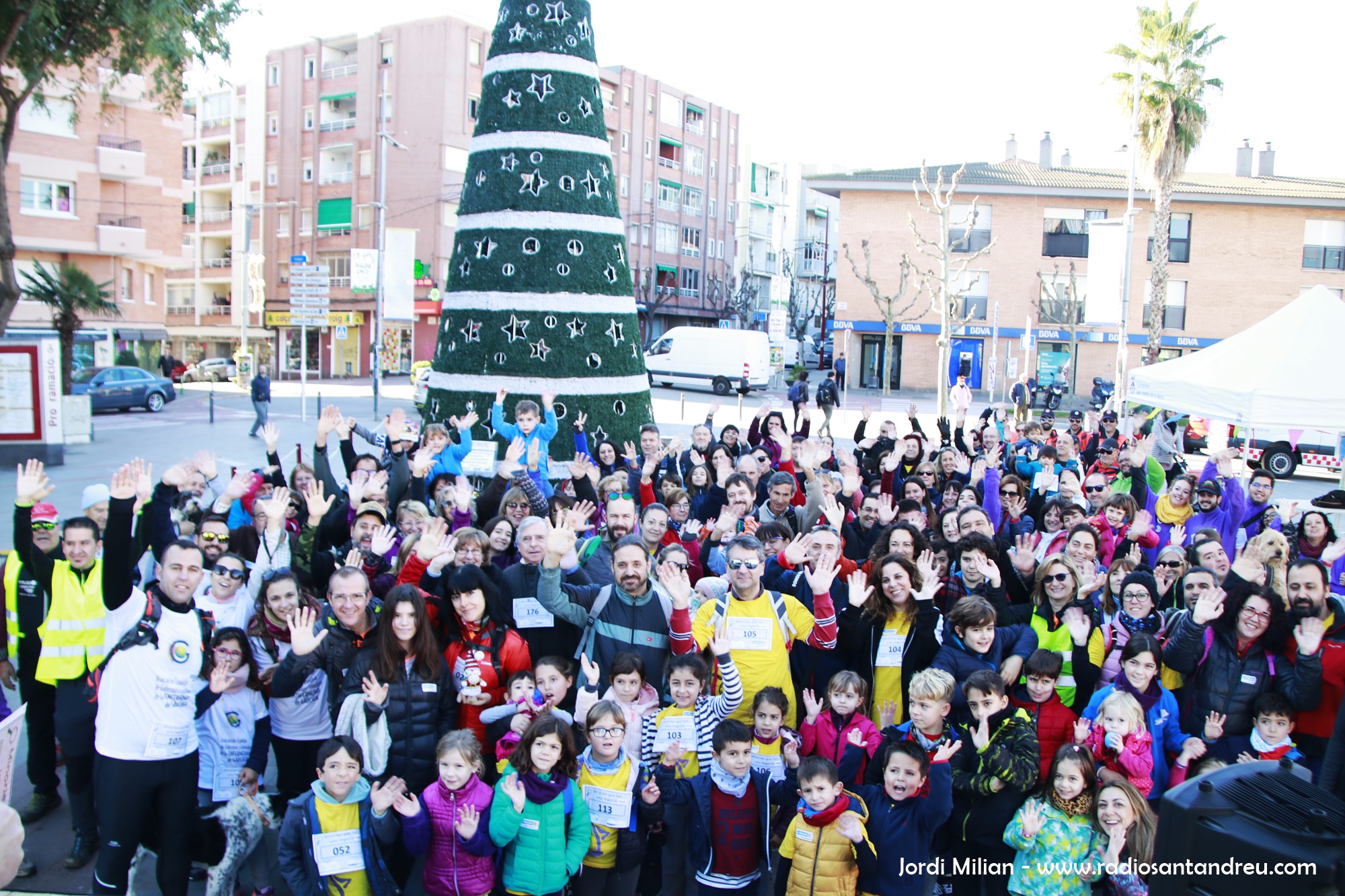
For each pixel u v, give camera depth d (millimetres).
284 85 54250
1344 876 2691
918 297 43875
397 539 6945
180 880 4684
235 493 6586
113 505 4691
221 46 18812
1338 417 9797
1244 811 2922
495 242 11758
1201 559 6605
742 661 5418
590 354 11773
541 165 11711
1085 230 42500
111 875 4562
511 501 7078
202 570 4855
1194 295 41875
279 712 5355
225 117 58312
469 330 11852
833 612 5535
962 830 4812
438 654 5070
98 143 35000
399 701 4938
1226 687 5270
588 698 5113
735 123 70000
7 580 5859
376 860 4363
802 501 9508
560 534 5676
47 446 18297
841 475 8891
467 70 50438
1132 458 9867
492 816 4434
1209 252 41625
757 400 38562
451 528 7652
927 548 6141
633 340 12383
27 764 5895
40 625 5781
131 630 4652
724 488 8711
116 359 35188
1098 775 4668
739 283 71875
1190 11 30750
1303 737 5305
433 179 49625
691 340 41281
